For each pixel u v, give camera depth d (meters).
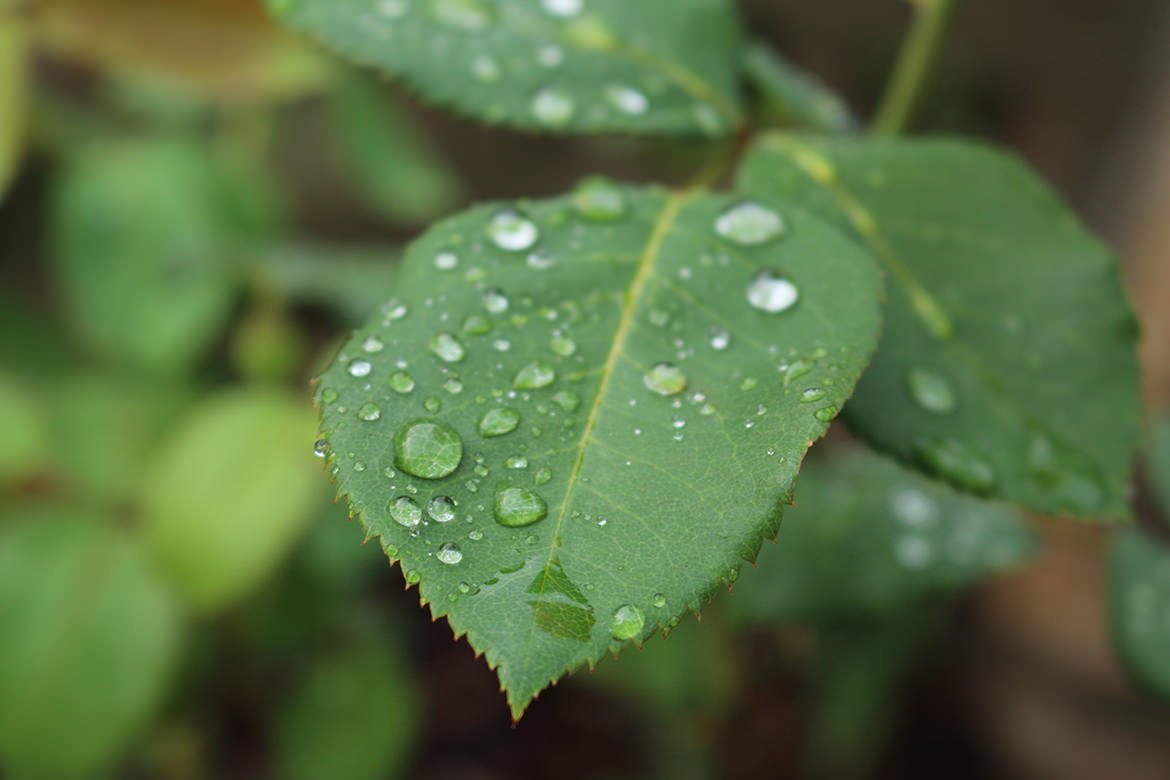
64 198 0.38
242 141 0.42
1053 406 0.18
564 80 0.19
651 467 0.16
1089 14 0.60
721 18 0.19
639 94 0.19
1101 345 0.18
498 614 0.15
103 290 0.38
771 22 0.67
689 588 0.15
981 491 0.17
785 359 0.16
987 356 0.18
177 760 0.39
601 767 0.46
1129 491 0.18
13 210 0.44
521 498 0.16
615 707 0.48
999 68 0.62
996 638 0.47
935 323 0.18
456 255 0.17
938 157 0.19
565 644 0.15
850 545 0.24
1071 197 0.60
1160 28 0.55
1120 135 0.57
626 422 0.16
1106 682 0.43
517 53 0.19
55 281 0.46
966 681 0.48
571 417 0.16
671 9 0.19
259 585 0.35
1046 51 0.61
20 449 0.34
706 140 0.19
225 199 0.40
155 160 0.39
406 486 0.16
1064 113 0.61
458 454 0.16
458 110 0.18
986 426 0.18
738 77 0.19
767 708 0.35
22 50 0.27
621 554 0.15
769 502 0.16
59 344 0.44
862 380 0.18
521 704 0.15
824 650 0.34
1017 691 0.46
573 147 0.69
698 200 0.17
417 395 0.16
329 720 0.40
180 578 0.31
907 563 0.24
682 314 0.17
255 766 0.41
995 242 0.18
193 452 0.32
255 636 0.38
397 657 0.43
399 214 0.51
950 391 0.18
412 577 0.15
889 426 0.18
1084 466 0.18
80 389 0.37
